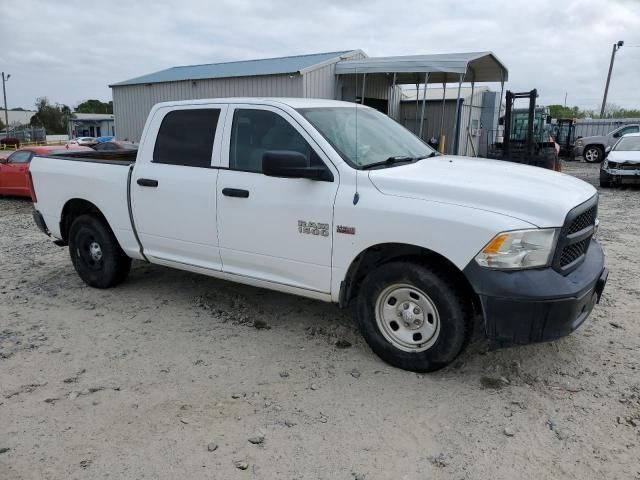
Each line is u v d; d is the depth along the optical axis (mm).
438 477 2834
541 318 3363
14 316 5121
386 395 3615
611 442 3092
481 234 3410
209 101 4777
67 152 6473
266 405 3520
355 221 3844
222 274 4770
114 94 23156
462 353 4066
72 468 2928
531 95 16844
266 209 4277
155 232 5090
